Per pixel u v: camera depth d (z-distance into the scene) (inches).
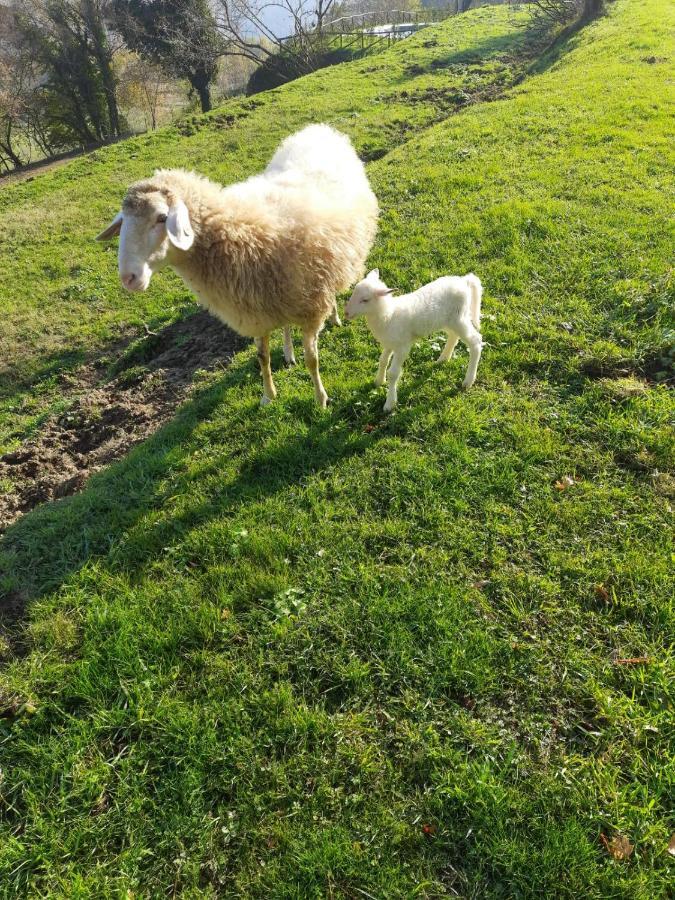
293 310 174.4
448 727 107.0
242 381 216.4
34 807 103.5
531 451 158.6
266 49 1205.1
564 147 351.3
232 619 129.9
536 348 196.1
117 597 139.1
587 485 147.4
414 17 1237.1
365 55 1005.8
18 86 1213.1
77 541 161.0
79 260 407.8
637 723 102.8
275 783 102.9
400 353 172.4
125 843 99.1
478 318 181.6
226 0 1069.1
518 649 116.2
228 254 157.9
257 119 614.9
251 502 159.5
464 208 297.3
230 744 108.4
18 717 117.9
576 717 106.3
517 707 108.5
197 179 161.2
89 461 211.8
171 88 1407.5
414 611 125.0
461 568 133.3
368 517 149.9
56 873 96.2
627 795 94.8
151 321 312.8
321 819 97.7
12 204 538.9
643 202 271.4
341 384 196.4
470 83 613.6
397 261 262.7
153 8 1178.6
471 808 95.1
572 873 86.7
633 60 489.1
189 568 145.6
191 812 100.7
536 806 94.9
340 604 129.3
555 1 752.3
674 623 116.7
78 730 114.0
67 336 322.0
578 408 170.9
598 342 190.7
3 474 216.1
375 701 112.9
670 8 625.3
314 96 658.8
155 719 112.8
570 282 226.8
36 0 1167.0
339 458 168.4
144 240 143.9
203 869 95.4
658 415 161.2
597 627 119.4
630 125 362.0
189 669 122.7
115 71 1334.9
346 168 217.8
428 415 176.6
